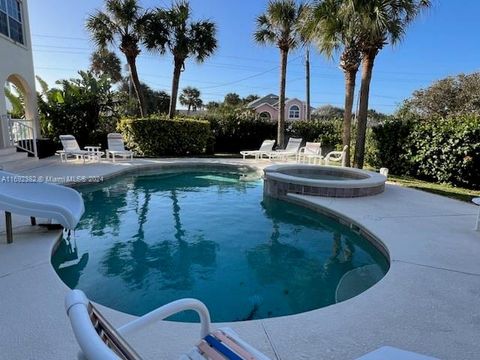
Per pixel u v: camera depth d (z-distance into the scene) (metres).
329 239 4.75
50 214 3.69
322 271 3.72
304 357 1.94
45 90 14.34
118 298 3.07
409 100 21.02
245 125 16.44
